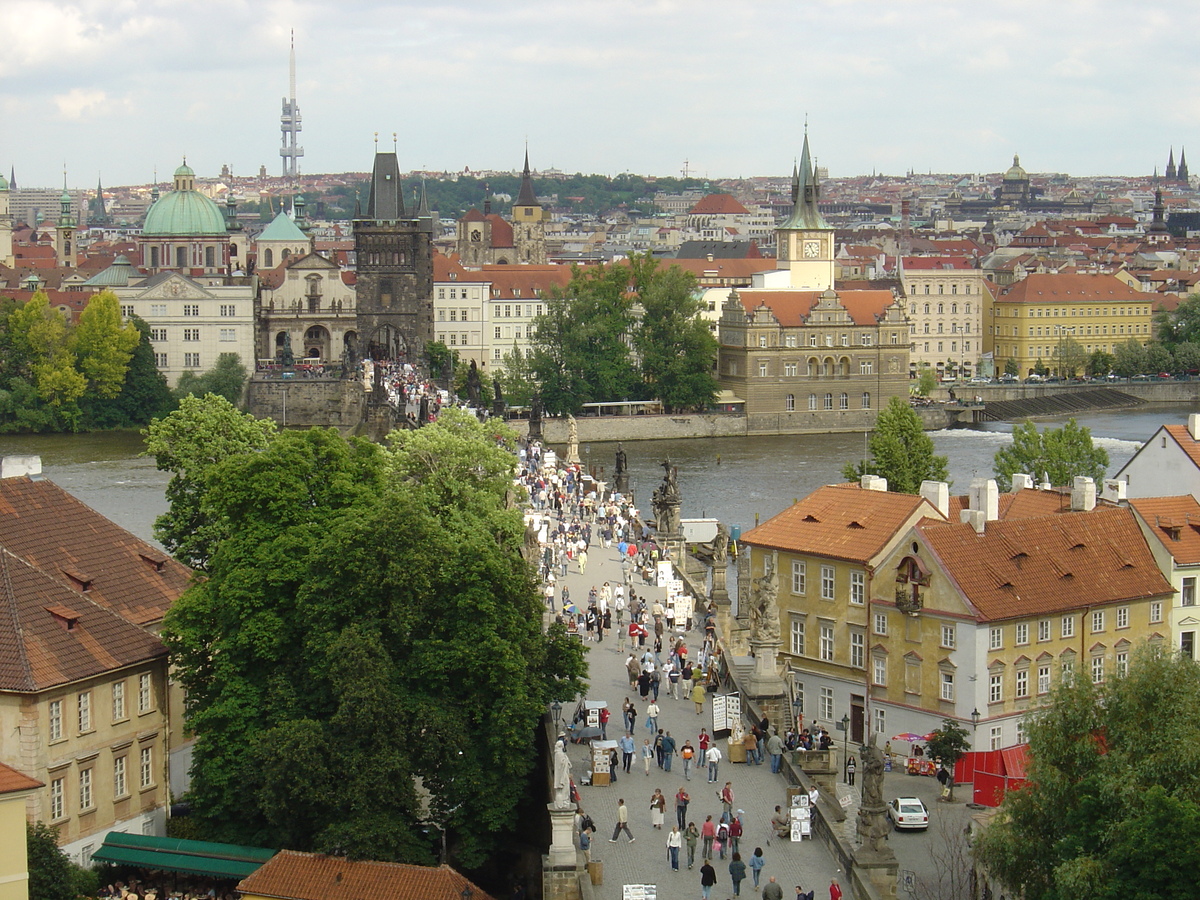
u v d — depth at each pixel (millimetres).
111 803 109188
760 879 96562
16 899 94312
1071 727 102125
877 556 151125
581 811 102875
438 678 108688
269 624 111312
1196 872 83125
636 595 161000
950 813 127812
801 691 157125
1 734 103188
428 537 112312
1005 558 147000
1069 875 87875
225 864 103188
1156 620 153500
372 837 100562
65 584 113188
